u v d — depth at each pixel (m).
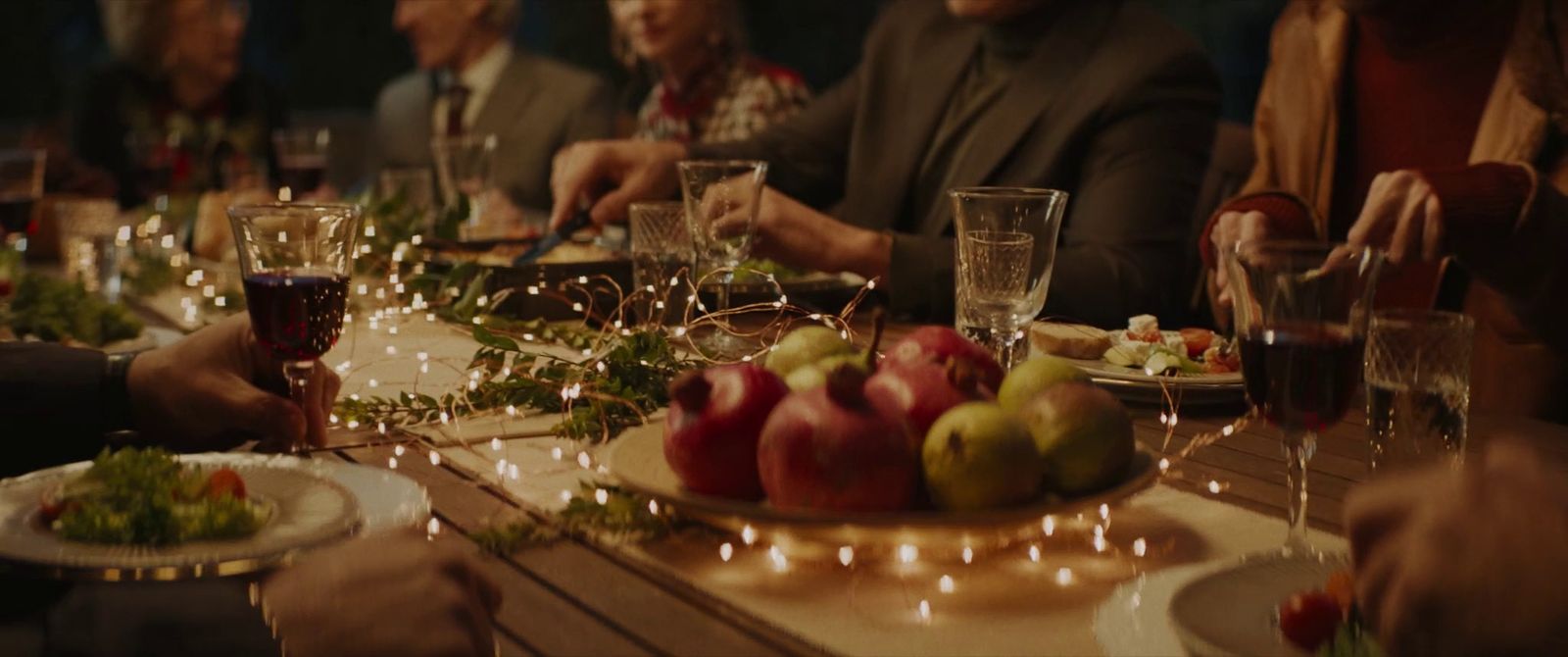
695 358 1.60
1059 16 2.78
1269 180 2.82
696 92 3.89
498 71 4.67
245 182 3.15
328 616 0.77
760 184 1.87
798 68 7.52
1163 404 1.53
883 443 0.94
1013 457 0.95
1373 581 0.67
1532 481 0.63
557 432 1.36
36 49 8.15
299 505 1.02
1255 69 6.19
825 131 3.20
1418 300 2.61
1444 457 1.21
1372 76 2.74
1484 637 0.60
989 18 2.76
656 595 0.92
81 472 1.03
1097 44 2.70
